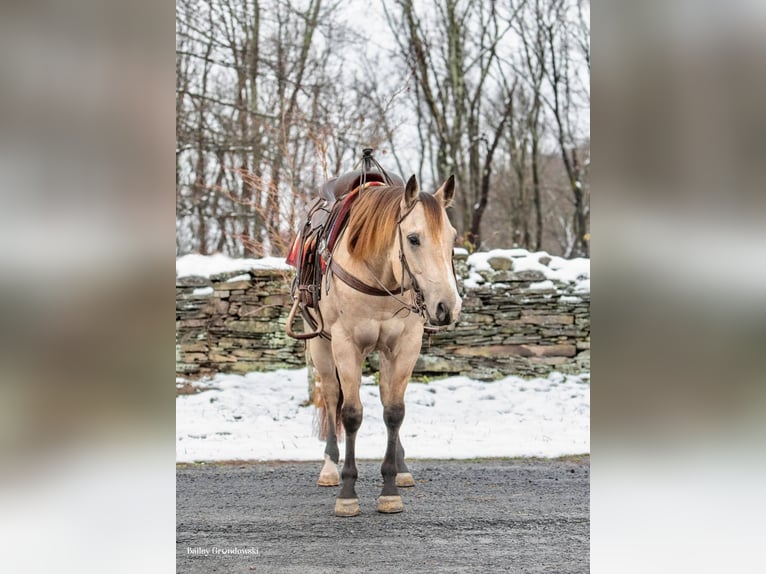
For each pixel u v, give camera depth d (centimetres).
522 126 1484
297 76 1282
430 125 1448
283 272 887
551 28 1448
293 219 888
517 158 1492
